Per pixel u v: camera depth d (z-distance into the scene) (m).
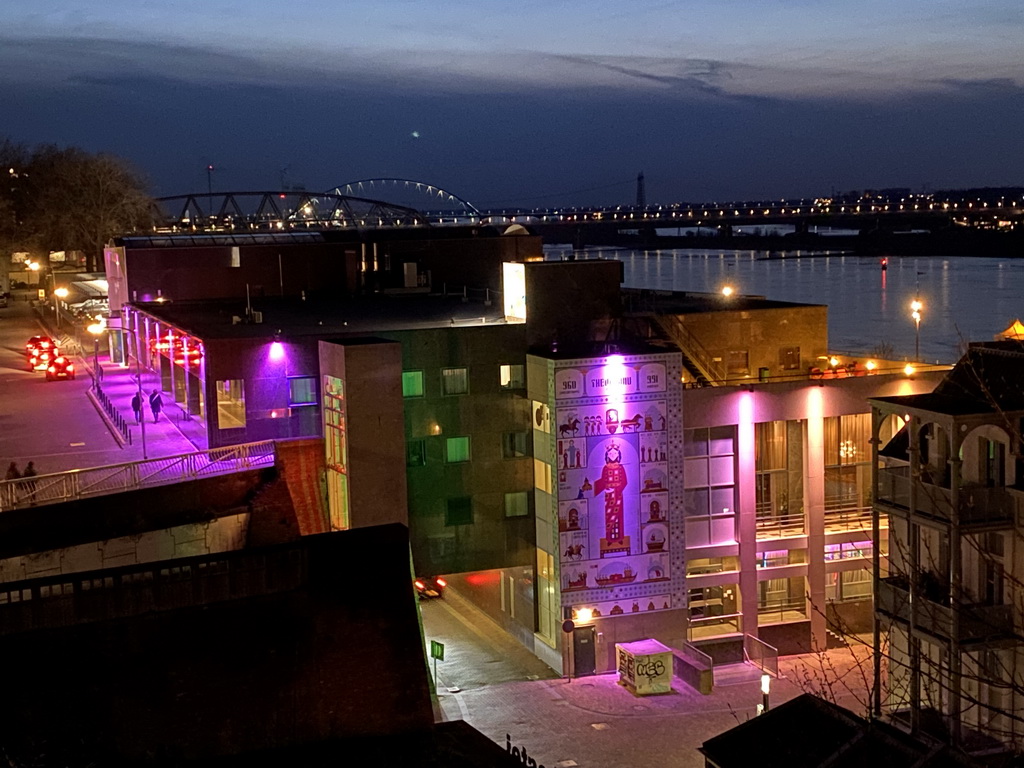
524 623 58.59
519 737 47.28
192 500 41.00
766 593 57.94
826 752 30.14
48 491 41.03
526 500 57.28
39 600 28.83
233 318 64.81
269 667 31.97
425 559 55.72
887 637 37.50
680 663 53.38
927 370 62.31
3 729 28.22
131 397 68.12
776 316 63.31
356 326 61.38
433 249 82.81
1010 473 33.75
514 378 56.78
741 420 56.47
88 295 111.44
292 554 32.28
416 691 33.97
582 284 57.53
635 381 54.91
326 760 31.70
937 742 28.95
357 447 51.88
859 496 58.38
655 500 55.62
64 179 152.62
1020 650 32.69
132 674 30.03
